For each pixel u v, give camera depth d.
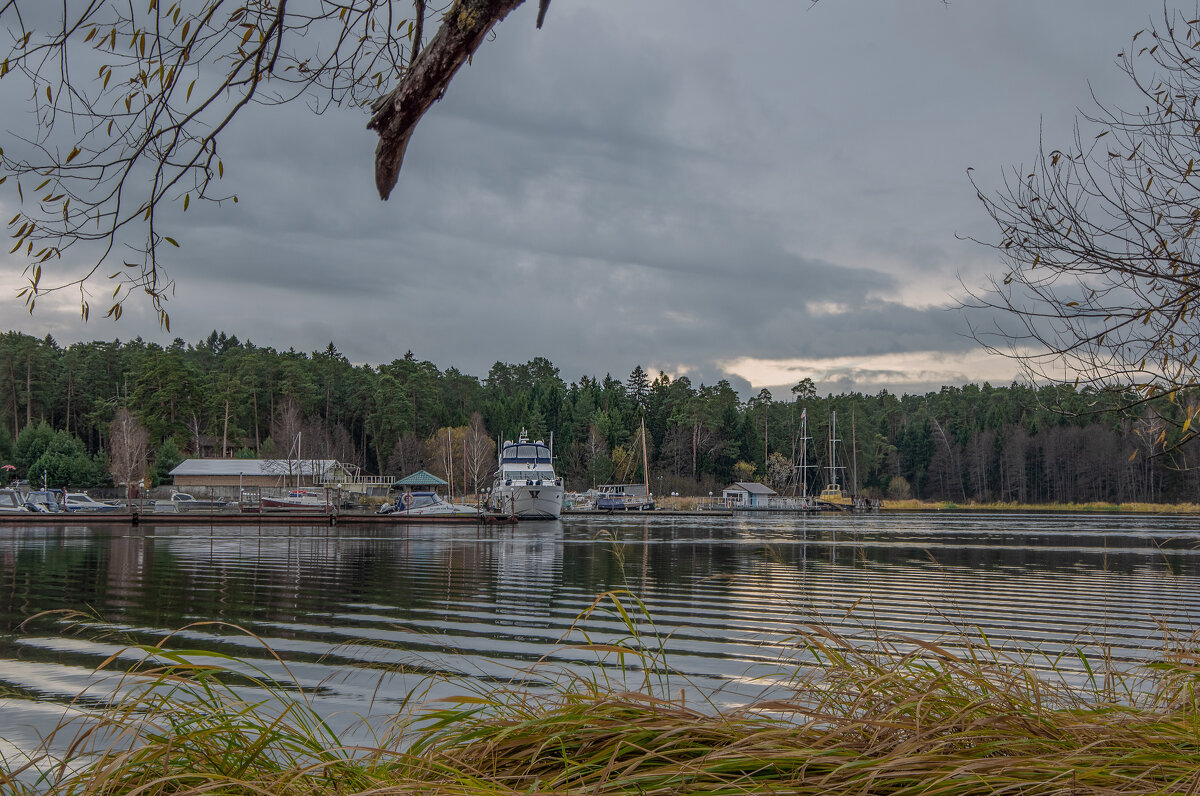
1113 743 3.05
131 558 22.98
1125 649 10.05
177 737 3.15
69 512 45.56
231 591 15.74
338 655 9.73
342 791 2.96
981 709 3.32
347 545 29.02
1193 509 80.75
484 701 3.66
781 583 17.92
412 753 3.38
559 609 13.69
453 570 20.34
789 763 2.85
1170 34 4.43
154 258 2.98
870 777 2.57
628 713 3.32
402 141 3.11
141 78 2.97
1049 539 36.28
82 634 10.94
